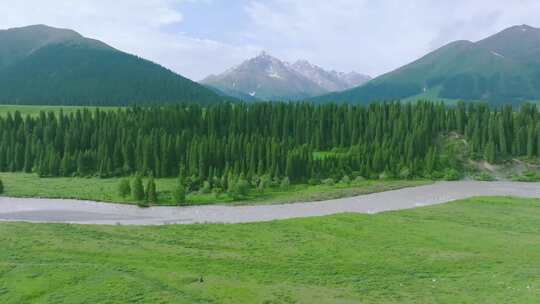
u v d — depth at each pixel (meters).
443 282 51.94
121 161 151.88
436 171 149.88
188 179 127.00
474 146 162.88
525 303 44.16
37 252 61.91
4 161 154.75
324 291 48.75
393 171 147.88
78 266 54.56
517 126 168.88
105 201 110.06
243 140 153.38
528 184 137.12
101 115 183.25
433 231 76.06
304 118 187.62
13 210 98.88
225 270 55.84
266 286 50.00
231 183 116.12
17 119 180.12
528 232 76.06
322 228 78.19
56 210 99.56
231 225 81.38
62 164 144.25
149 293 46.44
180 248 65.50
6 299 45.00
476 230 76.81
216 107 192.88
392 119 181.25
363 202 110.12
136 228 78.44
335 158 151.50
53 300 44.53
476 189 127.25
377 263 59.25
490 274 54.34
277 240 70.62
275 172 137.00
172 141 148.88
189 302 44.59
